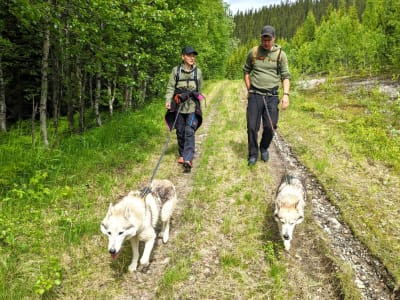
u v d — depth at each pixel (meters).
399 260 3.91
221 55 42.84
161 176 6.29
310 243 4.26
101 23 7.56
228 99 17.78
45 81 8.04
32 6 5.66
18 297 3.14
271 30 6.02
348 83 23.31
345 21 40.44
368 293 3.48
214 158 7.32
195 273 3.64
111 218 3.23
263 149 7.06
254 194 5.46
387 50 27.36
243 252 3.96
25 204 4.88
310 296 3.35
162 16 8.06
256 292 3.39
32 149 6.94
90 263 3.77
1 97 10.99
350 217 4.90
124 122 10.48
